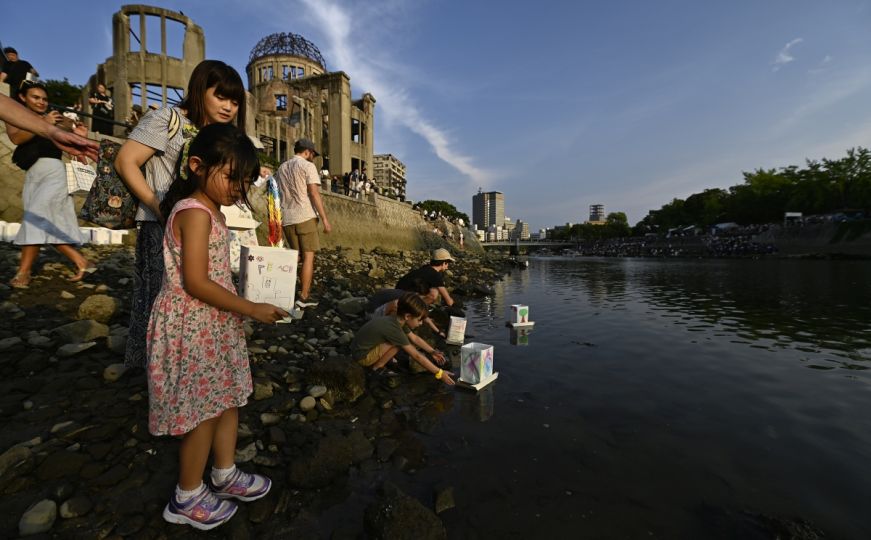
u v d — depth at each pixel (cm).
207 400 166
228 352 175
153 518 172
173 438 227
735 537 172
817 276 1691
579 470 222
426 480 211
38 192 423
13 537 155
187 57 1717
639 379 372
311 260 538
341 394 310
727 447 249
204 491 173
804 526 176
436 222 4303
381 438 255
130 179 195
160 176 215
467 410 301
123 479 193
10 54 777
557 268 2436
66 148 209
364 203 2372
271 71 3525
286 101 3172
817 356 453
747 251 4744
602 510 189
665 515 186
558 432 266
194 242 155
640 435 263
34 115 194
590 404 314
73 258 460
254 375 318
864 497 200
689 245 5962
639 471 222
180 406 159
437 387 349
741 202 6106
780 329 600
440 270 661
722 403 318
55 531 160
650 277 1653
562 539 170
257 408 275
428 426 273
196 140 164
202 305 166
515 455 237
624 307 811
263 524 176
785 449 247
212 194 167
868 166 4775
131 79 1639
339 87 3170
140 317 226
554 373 389
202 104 220
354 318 561
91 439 217
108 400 253
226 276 178
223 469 185
